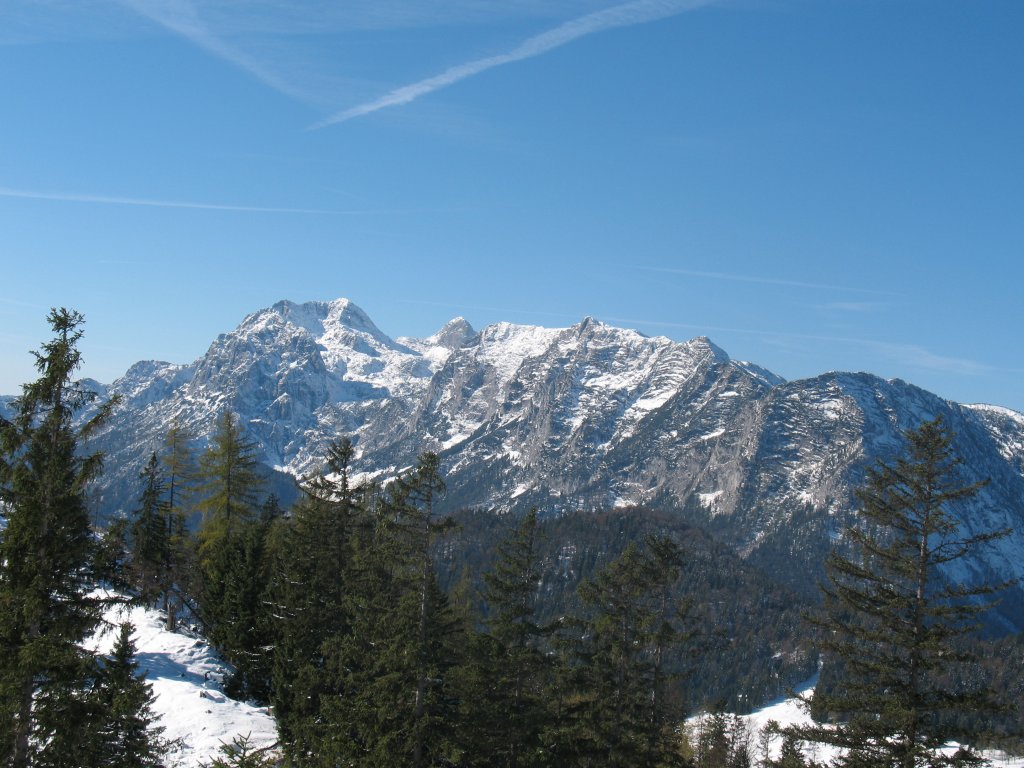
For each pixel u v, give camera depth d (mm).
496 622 41031
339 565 48781
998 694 28266
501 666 39188
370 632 39344
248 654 52625
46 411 25516
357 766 35781
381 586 42688
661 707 46812
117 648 27922
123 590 28094
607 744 42250
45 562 25391
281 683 45375
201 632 65125
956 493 28219
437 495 38625
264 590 54188
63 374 25266
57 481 25438
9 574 25531
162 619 63750
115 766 27734
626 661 44719
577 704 43906
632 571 44188
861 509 29953
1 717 25125
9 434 24844
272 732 44438
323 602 47719
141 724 29219
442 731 35875
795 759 40281
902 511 29234
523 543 42250
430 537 37344
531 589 41812
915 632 28531
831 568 30328
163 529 65062
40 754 25625
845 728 29562
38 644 24688
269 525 67500
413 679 36438
